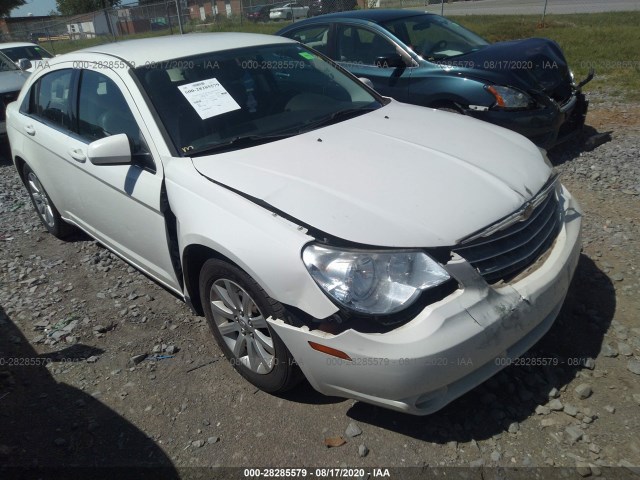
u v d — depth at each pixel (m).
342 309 2.19
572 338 3.00
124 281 4.04
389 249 2.23
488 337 2.23
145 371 3.03
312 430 2.54
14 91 8.12
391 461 2.36
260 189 2.57
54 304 3.81
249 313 2.66
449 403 2.57
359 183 2.56
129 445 2.55
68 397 2.88
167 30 21.23
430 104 5.88
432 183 2.56
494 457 2.33
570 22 17.12
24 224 5.35
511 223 2.44
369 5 20.38
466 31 6.76
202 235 2.61
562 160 5.89
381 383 2.19
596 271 3.60
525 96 5.34
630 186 4.98
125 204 3.26
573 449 2.34
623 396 2.59
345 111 3.51
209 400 2.78
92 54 3.72
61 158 3.88
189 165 2.86
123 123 3.26
